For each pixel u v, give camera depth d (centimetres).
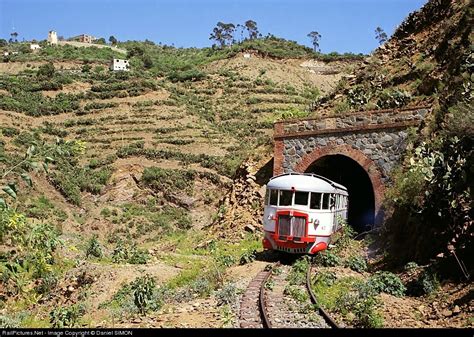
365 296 1241
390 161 2220
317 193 1920
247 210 2698
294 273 1588
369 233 2102
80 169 5434
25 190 4397
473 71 2144
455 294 1165
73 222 4362
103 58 11350
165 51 14838
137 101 7394
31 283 1789
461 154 1464
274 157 2569
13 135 5569
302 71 11131
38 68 9588
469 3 2656
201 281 1545
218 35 14512
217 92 9050
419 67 2703
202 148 6197
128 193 5222
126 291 1560
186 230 4544
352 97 2903
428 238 1534
